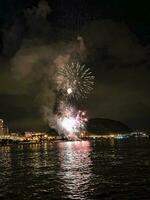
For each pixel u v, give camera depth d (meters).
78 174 98.00
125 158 148.75
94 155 180.88
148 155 163.62
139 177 84.44
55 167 121.38
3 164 142.25
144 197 60.50
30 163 142.38
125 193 64.50
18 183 83.94
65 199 62.44
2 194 69.19
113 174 93.50
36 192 70.31
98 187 72.75
